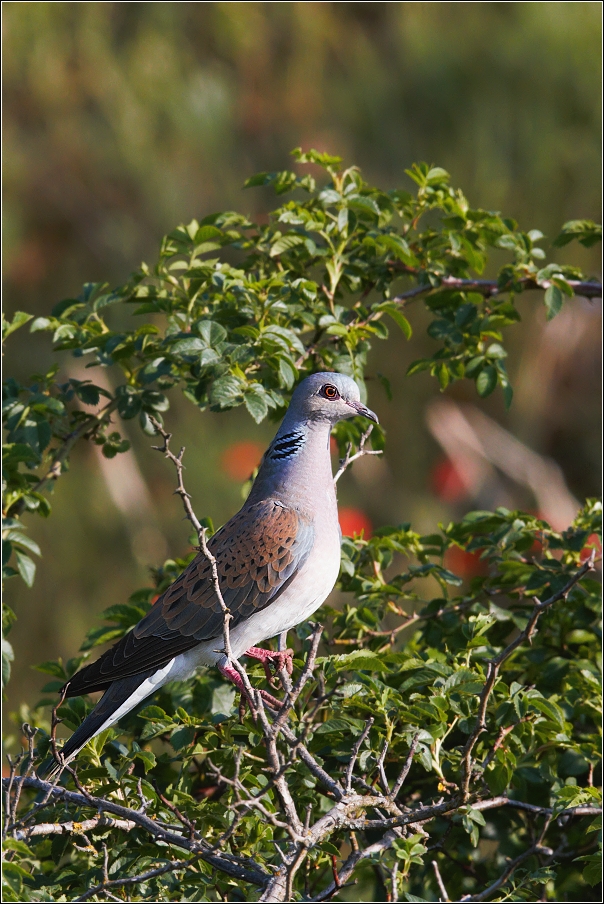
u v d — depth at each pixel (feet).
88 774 21.47
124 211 52.42
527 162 51.19
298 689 17.94
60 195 51.72
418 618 27.89
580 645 28.58
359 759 21.91
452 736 26.18
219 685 26.14
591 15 51.55
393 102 52.54
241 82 54.13
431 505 55.67
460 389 57.57
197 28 54.08
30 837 20.57
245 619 25.66
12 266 51.57
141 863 20.65
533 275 31.30
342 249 30.17
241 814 18.69
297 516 26.00
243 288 28.58
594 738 25.81
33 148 51.42
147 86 51.72
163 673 25.36
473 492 57.16
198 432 52.06
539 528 28.66
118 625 30.07
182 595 25.72
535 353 55.83
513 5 52.90
